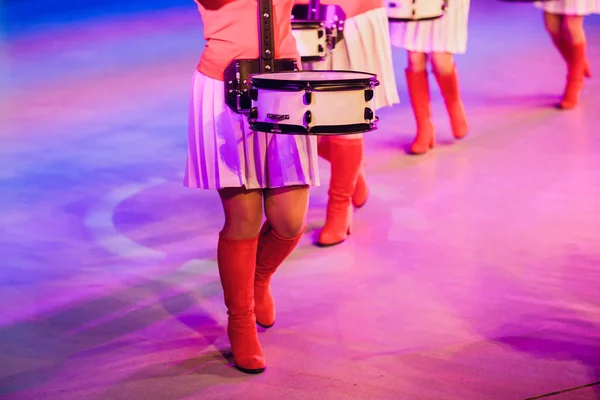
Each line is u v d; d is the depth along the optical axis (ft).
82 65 32.71
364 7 14.64
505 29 39.06
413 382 10.69
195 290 13.52
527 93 26.02
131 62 33.14
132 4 52.21
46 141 22.08
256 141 10.55
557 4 23.02
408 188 18.11
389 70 15.08
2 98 27.12
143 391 10.61
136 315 12.69
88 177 19.19
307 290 13.39
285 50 10.59
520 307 12.65
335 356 11.37
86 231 15.99
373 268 14.17
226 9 10.30
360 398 10.36
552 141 21.09
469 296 13.04
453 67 20.89
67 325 12.37
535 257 14.40
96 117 24.57
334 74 10.50
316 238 15.53
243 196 10.80
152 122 23.98
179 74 30.60
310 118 9.47
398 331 12.01
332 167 15.05
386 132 22.57
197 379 10.89
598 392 10.36
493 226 15.84
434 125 23.06
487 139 21.49
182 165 20.11
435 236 15.47
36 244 15.38
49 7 51.19
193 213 16.98
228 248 10.92
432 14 17.22
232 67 10.31
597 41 34.24
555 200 17.12
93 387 10.71
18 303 13.05
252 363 10.98
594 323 12.13
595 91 25.81
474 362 11.13
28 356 11.49
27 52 35.73
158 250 15.11
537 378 10.71
